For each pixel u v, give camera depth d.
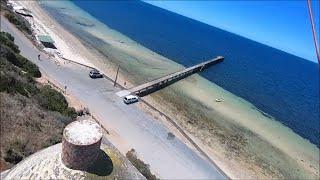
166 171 46.50
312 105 97.44
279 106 88.38
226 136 63.03
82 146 11.47
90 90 62.00
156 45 116.62
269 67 144.62
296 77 138.00
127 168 13.18
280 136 70.06
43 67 64.25
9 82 38.19
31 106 36.31
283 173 56.41
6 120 30.33
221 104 78.06
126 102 60.69
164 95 72.88
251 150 60.62
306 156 64.56
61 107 45.38
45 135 31.31
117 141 49.06
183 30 180.12
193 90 81.50
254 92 94.31
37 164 12.39
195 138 58.50
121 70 79.88
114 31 118.31
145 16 185.25
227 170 51.81
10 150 26.53
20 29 77.50
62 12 119.06
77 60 76.38
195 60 110.94
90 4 154.00
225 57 132.50
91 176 11.93
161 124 57.59
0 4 87.75
